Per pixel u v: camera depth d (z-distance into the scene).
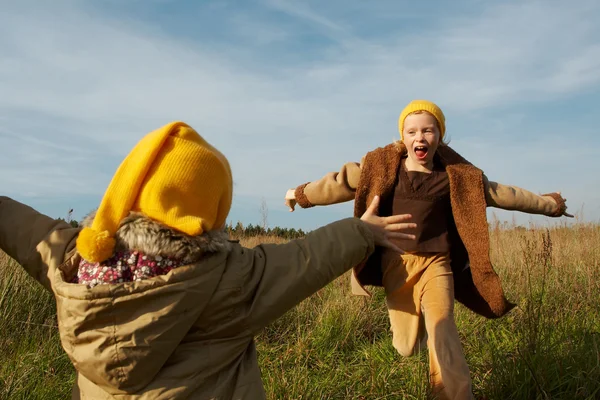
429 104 3.71
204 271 1.93
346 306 5.71
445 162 3.78
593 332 4.34
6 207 2.29
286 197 4.00
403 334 3.73
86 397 1.96
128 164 1.93
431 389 3.50
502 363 3.84
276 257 2.18
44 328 4.77
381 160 3.72
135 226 1.86
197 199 1.93
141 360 1.83
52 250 2.14
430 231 3.69
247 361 2.14
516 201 3.75
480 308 3.84
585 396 3.42
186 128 2.02
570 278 5.99
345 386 4.03
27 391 3.66
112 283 1.86
